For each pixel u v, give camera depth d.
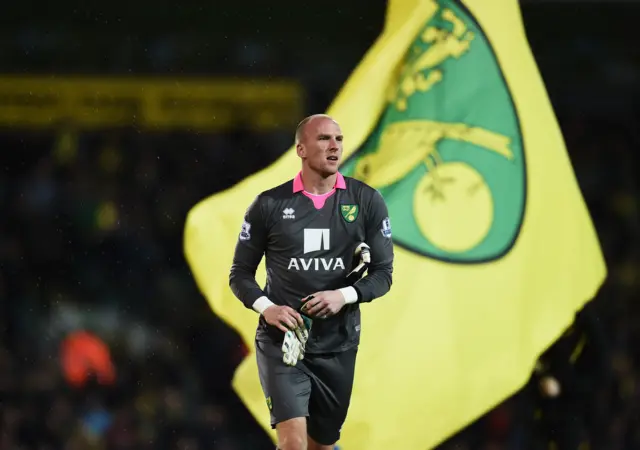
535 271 18.80
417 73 18.84
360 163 18.42
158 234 45.59
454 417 18.11
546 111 19.28
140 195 46.16
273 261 16.11
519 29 19.36
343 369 16.44
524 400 29.41
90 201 45.84
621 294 44.16
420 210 18.53
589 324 22.67
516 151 18.97
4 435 35.59
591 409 23.03
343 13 40.00
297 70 44.19
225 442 37.03
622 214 47.16
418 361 18.11
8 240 44.84
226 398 38.78
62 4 41.34
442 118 18.81
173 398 37.66
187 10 40.34
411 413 18.00
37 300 42.56
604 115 47.22
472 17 19.08
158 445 36.38
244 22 40.66
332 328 16.19
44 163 46.59
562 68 43.88
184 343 40.53
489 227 18.72
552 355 22.70
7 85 43.47
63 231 45.19
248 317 18.00
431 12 18.97
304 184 16.00
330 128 15.73
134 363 39.34
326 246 15.91
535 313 18.70
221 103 44.25
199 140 47.03
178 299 42.94
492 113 18.97
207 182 46.66
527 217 18.86
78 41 43.06
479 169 18.80
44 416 36.25
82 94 43.91
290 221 15.89
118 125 44.12
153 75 44.16
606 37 41.75
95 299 42.94
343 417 16.84
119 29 42.47
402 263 18.30
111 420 36.34
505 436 33.00
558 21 40.72
